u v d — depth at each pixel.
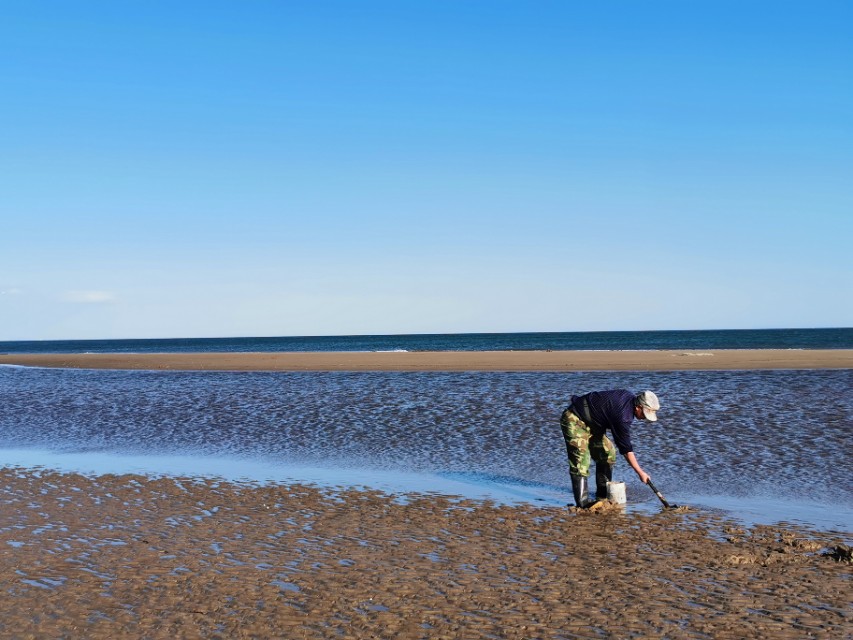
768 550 7.31
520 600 5.94
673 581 6.39
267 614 5.67
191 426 17.11
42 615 5.67
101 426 17.36
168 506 9.38
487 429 15.85
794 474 11.11
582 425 9.43
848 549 7.04
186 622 5.52
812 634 5.25
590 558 7.09
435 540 7.76
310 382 28.34
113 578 6.52
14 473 11.74
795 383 24.52
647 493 10.13
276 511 9.10
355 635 5.29
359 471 11.78
